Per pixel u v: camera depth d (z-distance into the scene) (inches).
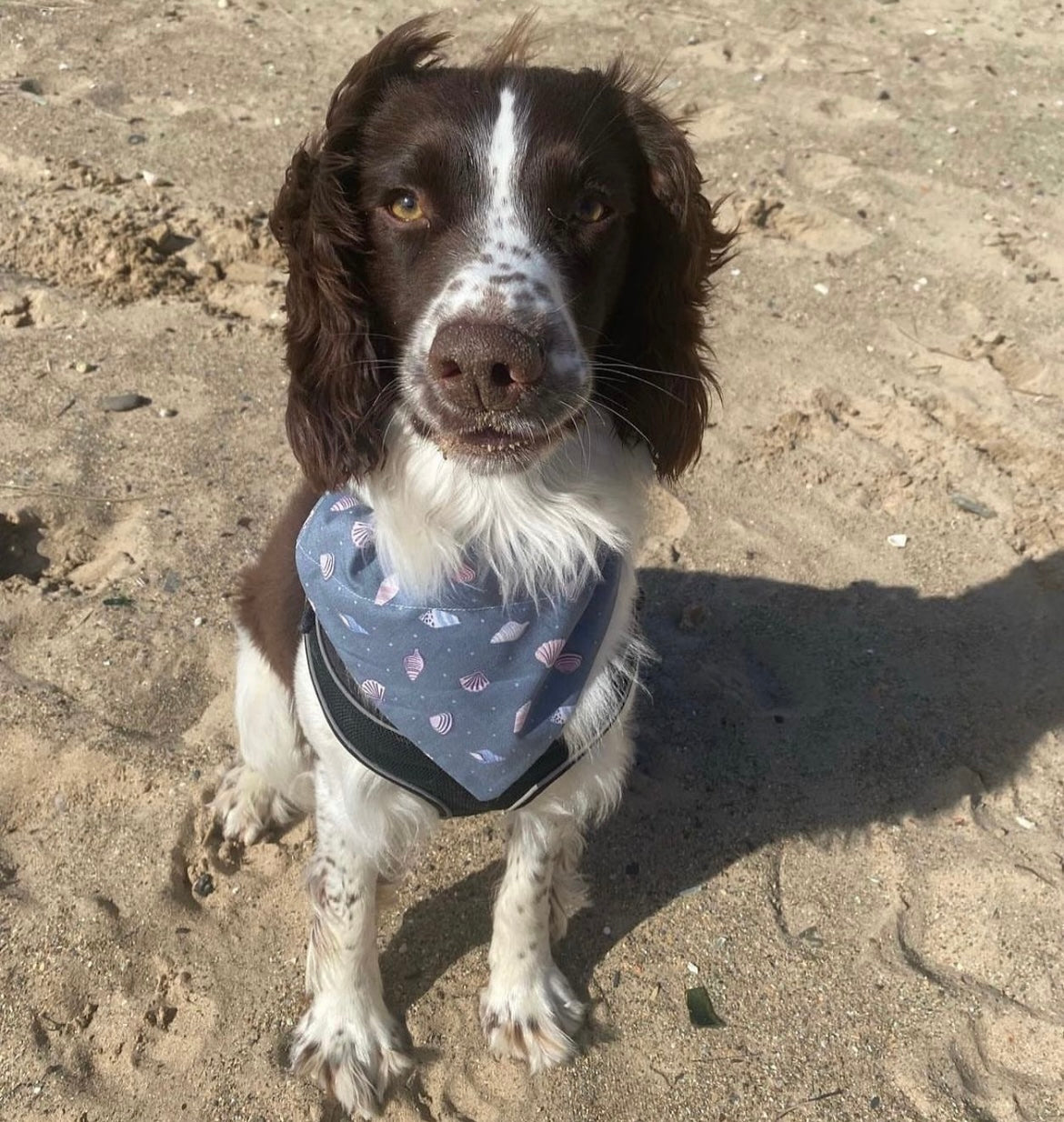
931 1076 20.0
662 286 17.4
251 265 39.4
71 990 20.3
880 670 27.7
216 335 36.3
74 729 24.4
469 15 60.5
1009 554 30.7
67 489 30.3
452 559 17.4
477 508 17.1
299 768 22.1
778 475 32.9
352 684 17.8
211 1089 19.3
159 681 25.8
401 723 17.7
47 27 56.8
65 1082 19.1
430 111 15.8
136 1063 19.5
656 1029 20.7
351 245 16.1
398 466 17.0
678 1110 19.5
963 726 26.3
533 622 17.7
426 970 21.6
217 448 32.1
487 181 15.5
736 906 22.7
